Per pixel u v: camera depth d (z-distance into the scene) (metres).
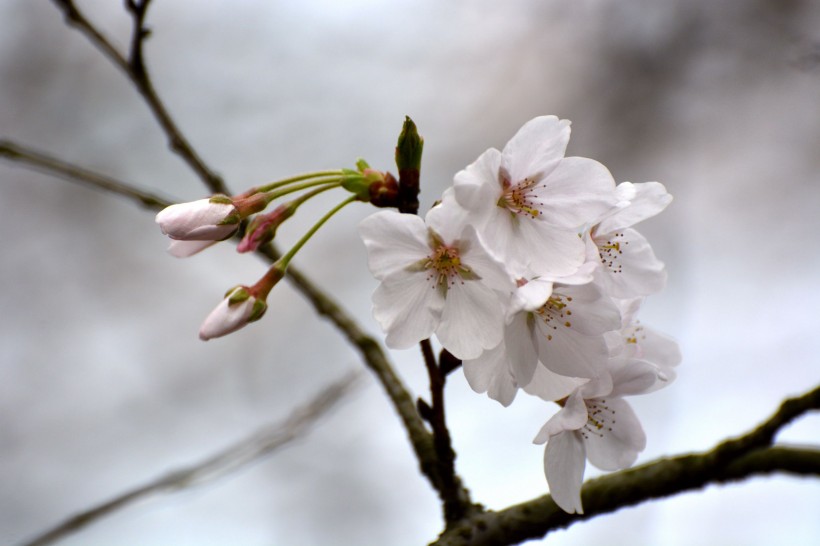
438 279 0.92
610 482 0.94
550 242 0.92
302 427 1.05
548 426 0.91
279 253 1.02
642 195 0.93
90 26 1.02
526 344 0.91
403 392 0.97
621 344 0.92
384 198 0.93
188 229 0.92
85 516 1.02
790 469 0.93
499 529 0.93
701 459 0.93
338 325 1.00
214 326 0.92
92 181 1.02
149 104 1.02
